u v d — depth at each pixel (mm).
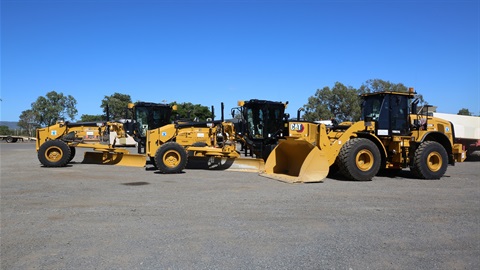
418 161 11828
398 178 12188
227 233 5641
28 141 56844
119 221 6324
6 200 8133
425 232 5773
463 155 13344
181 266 4352
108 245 5086
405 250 4957
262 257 4656
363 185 10398
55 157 15445
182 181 11125
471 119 21438
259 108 16328
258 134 16328
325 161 11172
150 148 14219
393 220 6453
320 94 48625
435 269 4336
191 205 7582
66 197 8484
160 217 6586
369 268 4344
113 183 10695
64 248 4973
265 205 7590
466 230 5898
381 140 12547
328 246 5082
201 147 14297
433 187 10109
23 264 4426
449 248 5055
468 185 10555
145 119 16359
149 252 4812
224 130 15508
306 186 10125
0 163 17469
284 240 5328
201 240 5305
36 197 8484
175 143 13328
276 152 12398
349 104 47125
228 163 14227
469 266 4441
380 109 12250
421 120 12453
